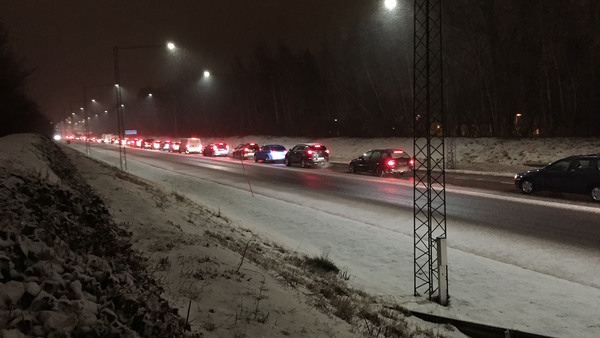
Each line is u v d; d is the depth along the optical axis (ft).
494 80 110.32
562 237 35.37
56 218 14.58
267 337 13.21
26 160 34.04
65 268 10.98
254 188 70.59
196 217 36.32
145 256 18.72
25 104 97.76
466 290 26.35
